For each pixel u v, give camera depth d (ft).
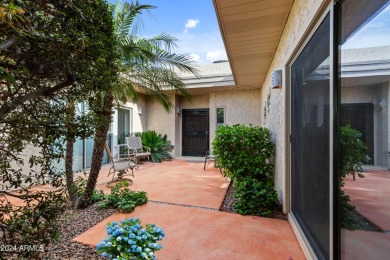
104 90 4.56
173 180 15.08
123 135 23.03
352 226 3.77
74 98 4.24
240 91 23.48
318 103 5.22
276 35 9.27
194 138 27.27
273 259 5.88
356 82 3.57
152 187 13.21
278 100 9.84
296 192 7.52
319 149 5.20
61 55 3.23
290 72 8.18
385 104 2.92
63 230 7.36
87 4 3.53
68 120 4.12
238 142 11.21
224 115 24.03
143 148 23.63
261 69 14.03
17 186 4.05
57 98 4.07
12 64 2.95
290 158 8.28
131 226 5.06
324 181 4.87
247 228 7.66
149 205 9.98
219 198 11.08
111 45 4.50
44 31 2.94
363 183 3.44
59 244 6.48
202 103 26.76
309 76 5.92
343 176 4.00
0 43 2.69
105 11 4.24
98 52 3.88
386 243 2.97
